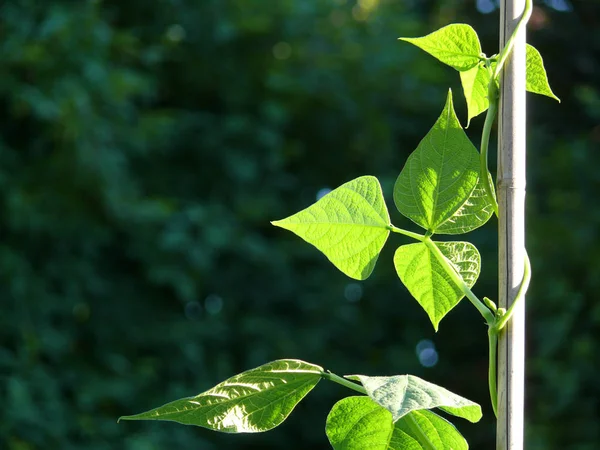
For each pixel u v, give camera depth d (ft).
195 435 18.10
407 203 2.95
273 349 18.86
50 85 16.85
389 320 20.35
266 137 19.44
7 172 17.07
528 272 2.75
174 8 19.86
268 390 2.81
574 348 15.62
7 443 15.23
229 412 2.80
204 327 18.62
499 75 2.92
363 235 2.92
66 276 17.56
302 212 2.89
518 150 2.80
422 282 3.04
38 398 16.21
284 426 19.35
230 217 18.81
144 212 17.54
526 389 16.11
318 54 20.27
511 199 2.78
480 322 20.07
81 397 16.79
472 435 19.16
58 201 17.21
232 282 19.35
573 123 19.84
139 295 18.86
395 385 2.31
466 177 2.90
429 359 20.42
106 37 17.49
